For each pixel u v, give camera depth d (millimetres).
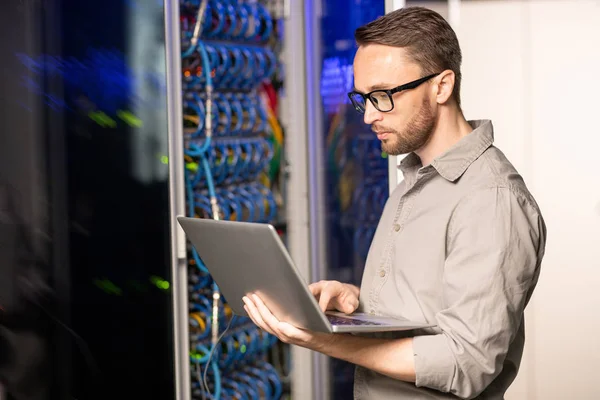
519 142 3184
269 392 2596
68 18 2062
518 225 1466
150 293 2184
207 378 2439
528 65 3148
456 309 1439
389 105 1541
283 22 2674
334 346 1500
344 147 2750
